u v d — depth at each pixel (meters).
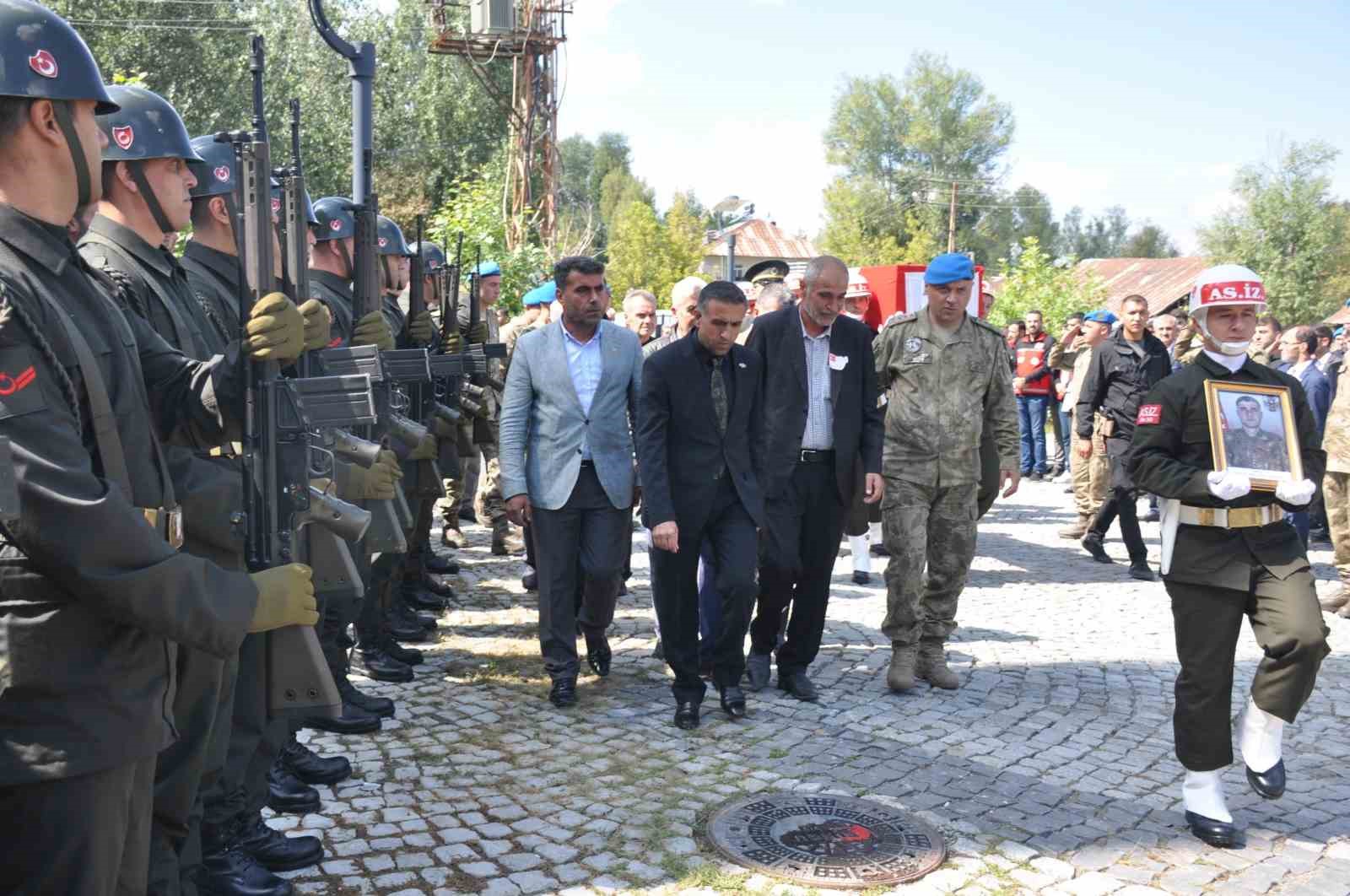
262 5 29.86
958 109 70.81
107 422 2.18
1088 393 9.27
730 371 5.25
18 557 2.04
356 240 4.80
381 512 4.50
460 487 9.31
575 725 5.18
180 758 2.71
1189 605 4.09
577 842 3.91
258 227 2.79
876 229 70.88
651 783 4.48
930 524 5.90
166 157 2.99
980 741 5.08
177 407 2.68
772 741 5.02
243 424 2.72
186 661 2.64
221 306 3.54
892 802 4.32
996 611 7.82
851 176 72.19
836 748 4.95
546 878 3.63
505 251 17.53
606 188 96.88
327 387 2.82
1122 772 4.73
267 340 2.62
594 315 5.50
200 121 26.72
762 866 3.74
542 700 5.53
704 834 4.01
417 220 5.96
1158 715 5.53
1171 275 52.50
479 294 8.20
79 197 2.23
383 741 4.88
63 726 2.06
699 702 5.20
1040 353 15.92
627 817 4.14
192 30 27.19
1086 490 10.67
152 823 2.71
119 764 2.13
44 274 2.17
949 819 4.19
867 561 8.56
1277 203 47.69
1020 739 5.11
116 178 2.97
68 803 2.09
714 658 5.40
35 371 1.99
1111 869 3.81
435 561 8.26
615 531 5.58
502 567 8.59
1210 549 4.06
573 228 25.31
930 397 5.75
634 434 5.51
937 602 5.91
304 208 3.34
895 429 5.78
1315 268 47.34
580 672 6.05
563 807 4.21
